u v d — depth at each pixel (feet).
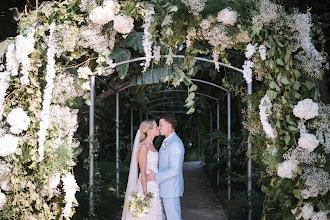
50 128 8.70
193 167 42.29
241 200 15.80
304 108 8.14
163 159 12.71
